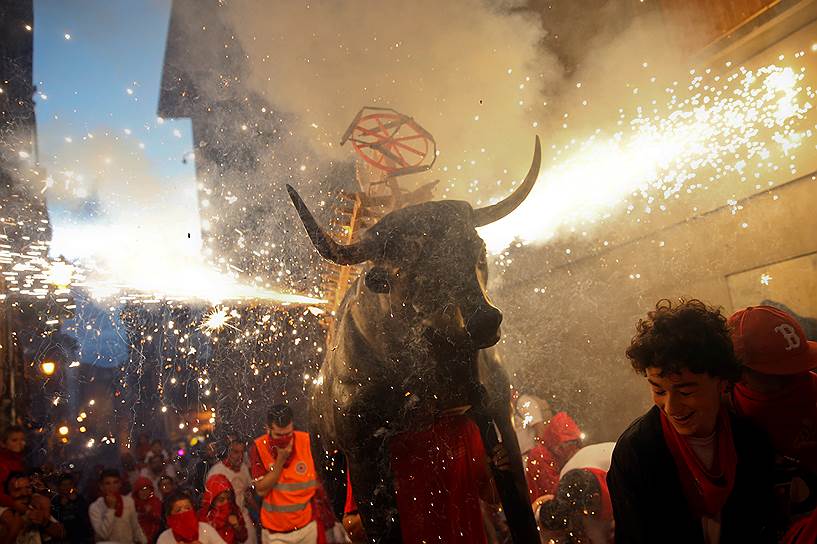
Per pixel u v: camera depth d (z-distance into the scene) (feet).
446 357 10.37
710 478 7.31
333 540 19.88
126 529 20.42
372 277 10.60
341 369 11.41
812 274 17.80
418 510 10.69
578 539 11.28
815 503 7.57
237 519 20.22
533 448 15.66
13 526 15.94
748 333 7.63
